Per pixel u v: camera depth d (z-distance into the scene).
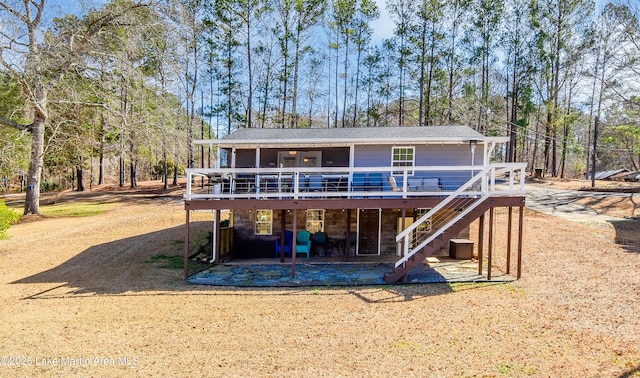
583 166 47.97
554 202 21.45
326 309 8.23
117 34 20.81
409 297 9.02
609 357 5.57
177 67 25.50
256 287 10.11
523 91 31.58
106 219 20.78
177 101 29.28
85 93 21.61
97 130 27.62
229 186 13.96
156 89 24.31
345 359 5.85
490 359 5.70
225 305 8.60
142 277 11.22
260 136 14.47
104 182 44.28
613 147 40.09
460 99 32.81
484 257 13.11
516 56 31.62
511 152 33.19
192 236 16.80
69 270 12.05
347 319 7.58
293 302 8.77
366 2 31.58
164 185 35.16
